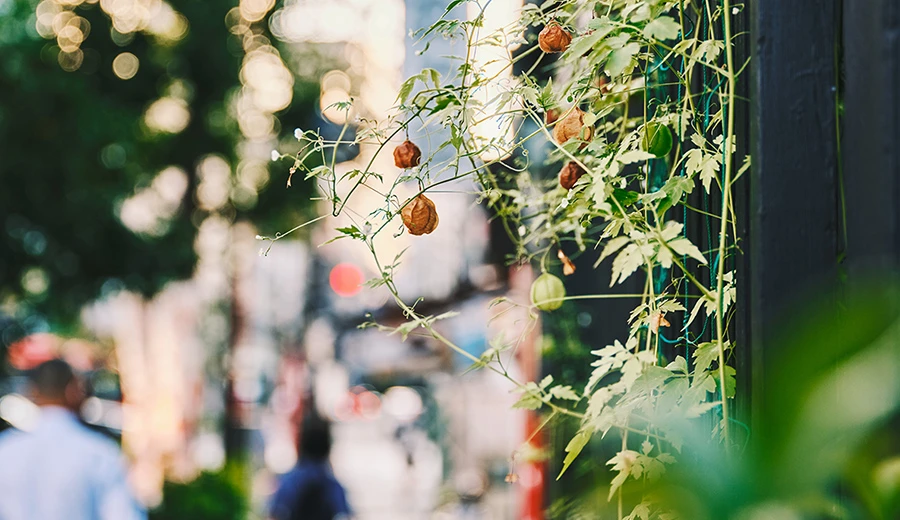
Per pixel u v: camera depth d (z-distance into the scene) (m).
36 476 4.32
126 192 10.17
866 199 1.24
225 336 19.05
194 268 11.36
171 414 21.73
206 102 11.41
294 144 12.25
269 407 25.02
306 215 12.89
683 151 2.53
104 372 17.62
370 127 2.16
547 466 4.66
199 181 12.37
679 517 0.83
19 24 9.91
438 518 13.48
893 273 1.18
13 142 9.49
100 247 10.09
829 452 0.76
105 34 10.38
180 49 10.91
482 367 2.27
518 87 2.14
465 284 9.77
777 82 1.43
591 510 1.25
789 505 0.76
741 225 2.00
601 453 2.74
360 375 29.72
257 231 12.97
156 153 11.38
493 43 2.21
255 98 12.10
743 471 0.79
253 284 24.02
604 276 3.59
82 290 10.35
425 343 18.27
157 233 11.05
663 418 0.90
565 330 4.06
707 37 2.21
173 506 10.20
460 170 2.48
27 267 9.98
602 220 3.40
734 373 1.85
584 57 2.13
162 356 21.69
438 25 2.16
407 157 2.14
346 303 22.88
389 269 2.19
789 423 0.78
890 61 1.20
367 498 17.09
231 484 10.83
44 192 9.66
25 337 10.48
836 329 0.81
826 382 0.77
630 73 2.20
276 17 11.64
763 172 1.42
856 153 1.26
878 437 0.81
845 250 1.38
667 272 2.60
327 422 7.26
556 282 2.30
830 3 1.42
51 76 9.62
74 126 9.59
